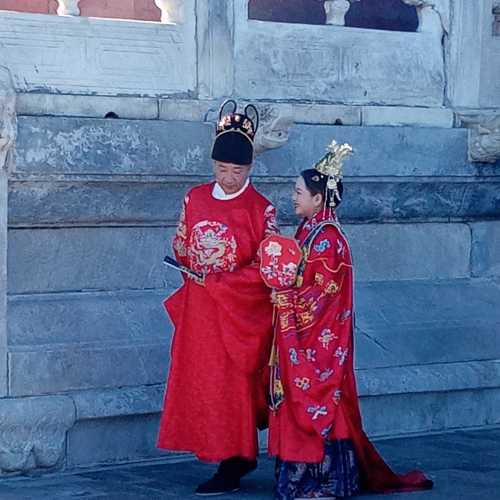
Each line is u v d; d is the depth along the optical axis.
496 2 12.75
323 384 9.12
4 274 10.02
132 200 10.70
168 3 10.97
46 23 10.37
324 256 9.16
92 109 10.46
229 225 9.41
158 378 10.48
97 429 10.26
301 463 9.24
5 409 9.81
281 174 11.33
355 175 11.74
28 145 10.05
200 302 9.42
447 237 12.64
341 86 11.84
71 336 10.28
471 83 12.60
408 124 12.16
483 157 12.35
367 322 11.81
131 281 10.85
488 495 9.67
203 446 9.40
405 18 12.52
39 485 9.72
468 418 12.09
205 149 10.87
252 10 11.58
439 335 12.01
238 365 9.34
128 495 9.46
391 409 11.63
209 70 11.06
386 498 9.53
